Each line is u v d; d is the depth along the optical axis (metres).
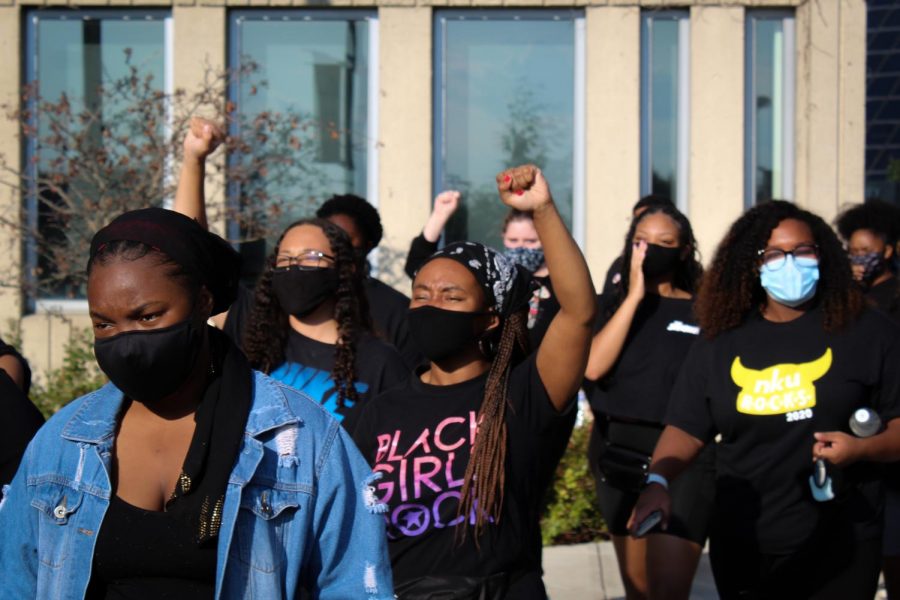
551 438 3.31
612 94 9.44
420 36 9.38
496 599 3.13
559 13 9.53
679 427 4.24
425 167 9.42
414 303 3.46
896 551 4.91
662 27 9.62
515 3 9.43
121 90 9.30
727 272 4.20
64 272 9.06
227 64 9.45
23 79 9.40
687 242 5.36
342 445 2.41
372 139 9.53
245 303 4.82
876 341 3.99
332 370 4.22
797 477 4.00
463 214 9.58
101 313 2.22
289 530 2.31
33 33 9.44
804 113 9.48
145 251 2.22
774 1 9.47
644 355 5.17
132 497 2.29
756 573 4.14
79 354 8.19
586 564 6.73
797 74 9.58
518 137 9.59
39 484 2.29
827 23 9.37
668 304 5.29
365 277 4.93
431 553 3.17
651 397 5.12
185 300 2.24
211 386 2.35
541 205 3.15
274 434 2.33
